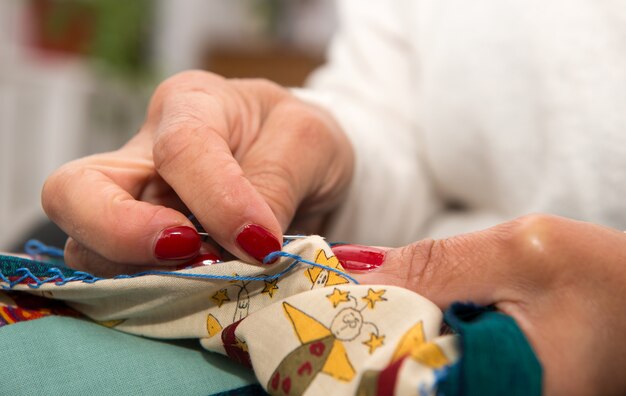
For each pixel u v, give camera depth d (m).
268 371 0.28
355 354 0.27
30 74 1.66
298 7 2.26
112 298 0.34
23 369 0.31
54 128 1.77
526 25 0.61
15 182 1.64
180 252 0.32
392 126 0.74
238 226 0.31
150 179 0.38
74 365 0.31
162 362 0.32
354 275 0.31
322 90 0.80
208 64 2.24
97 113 1.95
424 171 0.75
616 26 0.56
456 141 0.68
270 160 0.40
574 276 0.26
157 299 0.33
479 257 0.29
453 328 0.25
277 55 2.12
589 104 0.56
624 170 0.54
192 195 0.32
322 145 0.46
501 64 0.63
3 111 1.57
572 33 0.58
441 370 0.23
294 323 0.28
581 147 0.56
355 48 0.79
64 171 0.35
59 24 1.76
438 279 0.29
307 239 0.31
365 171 0.64
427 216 0.76
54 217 0.35
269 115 0.45
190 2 2.37
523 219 0.28
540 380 0.24
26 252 0.49
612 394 0.25
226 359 0.34
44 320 0.34
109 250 0.33
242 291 0.32
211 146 0.33
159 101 0.42
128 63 1.94
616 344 0.25
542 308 0.26
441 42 0.69
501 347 0.24
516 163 0.63
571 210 0.59
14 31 1.63
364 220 0.66
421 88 0.71
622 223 0.55
